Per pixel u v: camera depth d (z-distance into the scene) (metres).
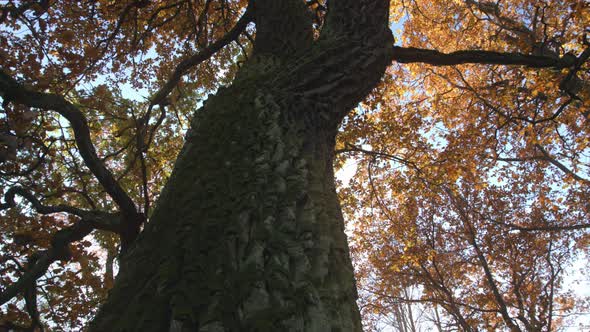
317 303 1.25
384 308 16.70
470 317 15.44
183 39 8.73
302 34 3.95
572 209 14.52
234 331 1.08
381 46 3.39
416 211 14.70
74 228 3.73
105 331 1.25
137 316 1.22
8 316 5.77
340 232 1.79
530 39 10.40
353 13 3.50
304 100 2.66
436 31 14.00
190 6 7.39
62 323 6.26
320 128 2.63
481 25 13.32
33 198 3.82
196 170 2.10
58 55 6.32
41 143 4.63
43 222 5.64
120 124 8.22
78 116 3.49
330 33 3.45
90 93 6.71
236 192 1.77
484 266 14.69
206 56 5.64
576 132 10.85
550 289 15.75
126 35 7.96
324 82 2.88
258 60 3.63
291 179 1.91
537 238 15.22
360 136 9.88
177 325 1.09
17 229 5.79
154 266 1.48
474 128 10.72
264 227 1.53
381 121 10.14
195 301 1.18
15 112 4.36
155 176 8.47
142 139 5.18
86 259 5.99
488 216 15.55
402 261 14.20
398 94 13.53
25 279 3.46
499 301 14.09
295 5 4.15
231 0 9.16
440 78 13.84
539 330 14.59
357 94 3.07
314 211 1.73
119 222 3.84
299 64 3.02
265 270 1.32
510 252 15.71
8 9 4.70
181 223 1.62
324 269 1.44
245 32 6.12
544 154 12.73
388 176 11.60
